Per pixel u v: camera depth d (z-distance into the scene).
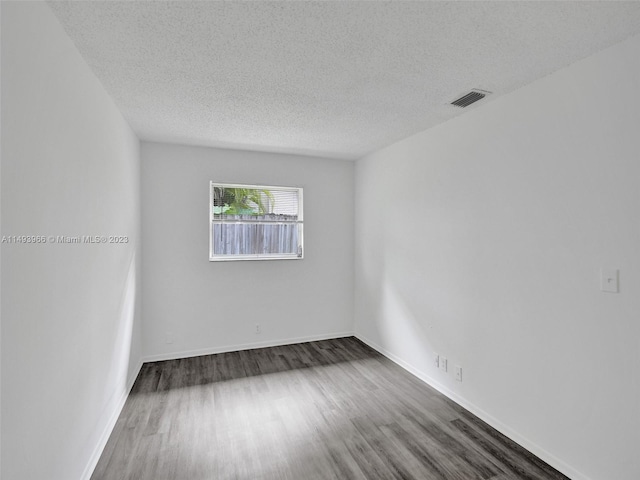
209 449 2.22
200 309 3.92
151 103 2.58
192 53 1.87
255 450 2.21
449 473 2.00
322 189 4.47
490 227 2.51
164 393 3.00
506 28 1.63
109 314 2.39
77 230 1.79
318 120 2.98
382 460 2.11
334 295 4.56
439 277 3.05
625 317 1.72
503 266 2.40
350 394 2.99
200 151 3.89
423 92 2.38
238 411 2.70
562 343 2.01
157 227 3.74
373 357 3.89
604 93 1.80
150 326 3.73
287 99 2.52
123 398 2.82
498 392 2.44
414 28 1.64
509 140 2.36
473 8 1.48
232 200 4.14
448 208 2.94
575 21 1.57
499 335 2.44
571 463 1.96
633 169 1.68
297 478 1.96
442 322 3.01
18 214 1.23
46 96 1.44
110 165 2.42
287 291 4.32
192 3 1.45
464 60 1.94
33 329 1.34
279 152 4.16
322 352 4.04
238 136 3.47
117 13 1.51
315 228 4.45
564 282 2.00
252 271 4.15
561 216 2.01
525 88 2.25
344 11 1.51
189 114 2.83
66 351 1.65
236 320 4.08
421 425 2.50
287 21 1.59
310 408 2.75
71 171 1.71
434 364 3.12
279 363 3.70
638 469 1.67
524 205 2.25
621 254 1.73
